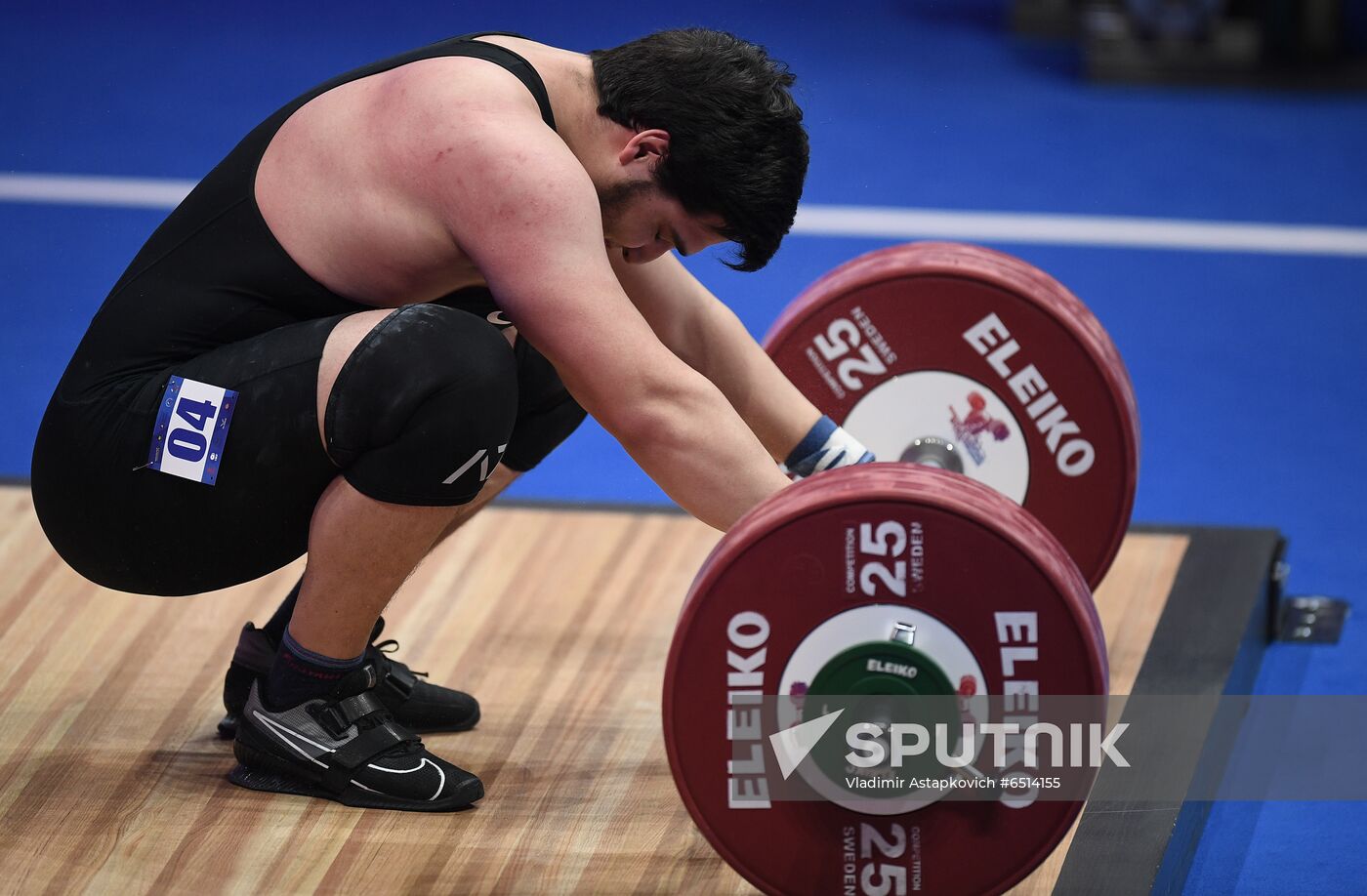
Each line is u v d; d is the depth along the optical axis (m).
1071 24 20.67
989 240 15.32
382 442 5.98
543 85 6.09
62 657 7.87
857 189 16.39
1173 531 9.42
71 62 19.20
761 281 14.52
